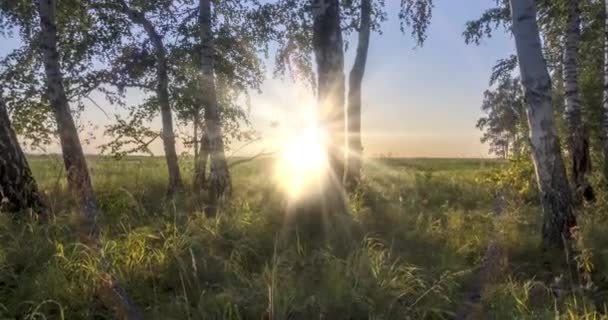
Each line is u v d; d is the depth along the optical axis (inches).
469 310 186.4
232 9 514.6
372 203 414.0
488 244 269.3
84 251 202.1
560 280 211.2
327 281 194.7
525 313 177.6
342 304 177.6
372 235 282.7
